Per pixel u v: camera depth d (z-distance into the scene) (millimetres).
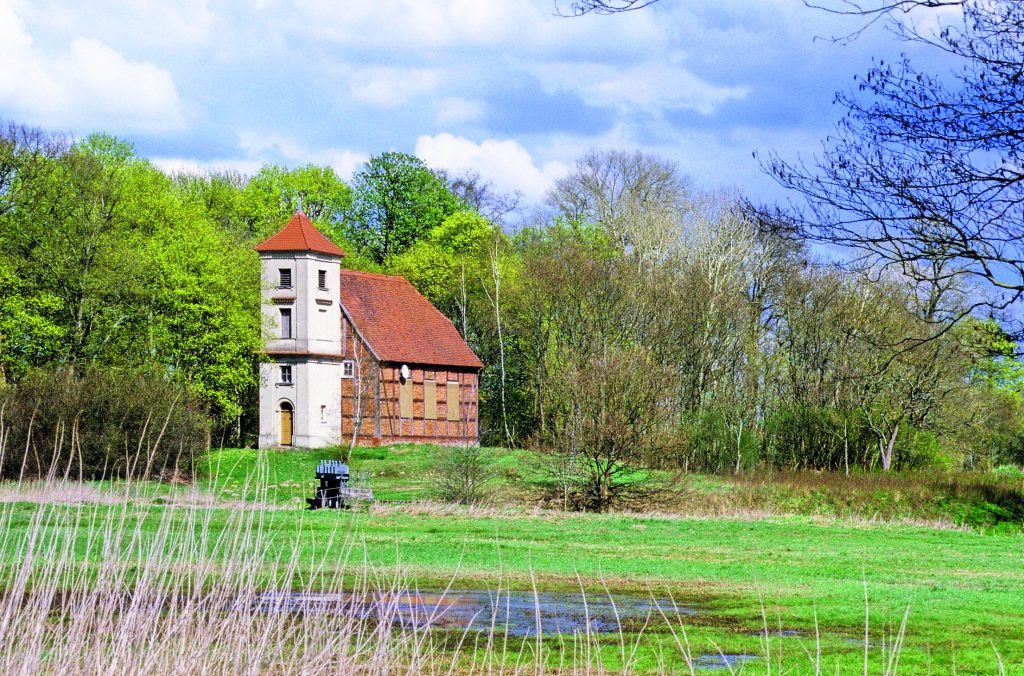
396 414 103625
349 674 17031
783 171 28594
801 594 32062
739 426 83312
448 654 21641
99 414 59000
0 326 77750
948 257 28328
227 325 90312
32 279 81562
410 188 132625
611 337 97500
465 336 121000
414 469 82062
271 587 18703
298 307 99875
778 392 93438
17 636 16047
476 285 124500
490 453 82562
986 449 97625
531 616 26953
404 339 106812
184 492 29938
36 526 16812
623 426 60312
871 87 27375
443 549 39406
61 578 18859
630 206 110188
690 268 99562
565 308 100938
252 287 97688
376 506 55344
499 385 120500
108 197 84125
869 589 33281
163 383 63344
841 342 85500
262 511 18562
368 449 95875
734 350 94688
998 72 25812
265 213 121000
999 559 43219
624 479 63844
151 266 86375
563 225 118000
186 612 16578
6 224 81125
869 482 66188
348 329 103625
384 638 17734
